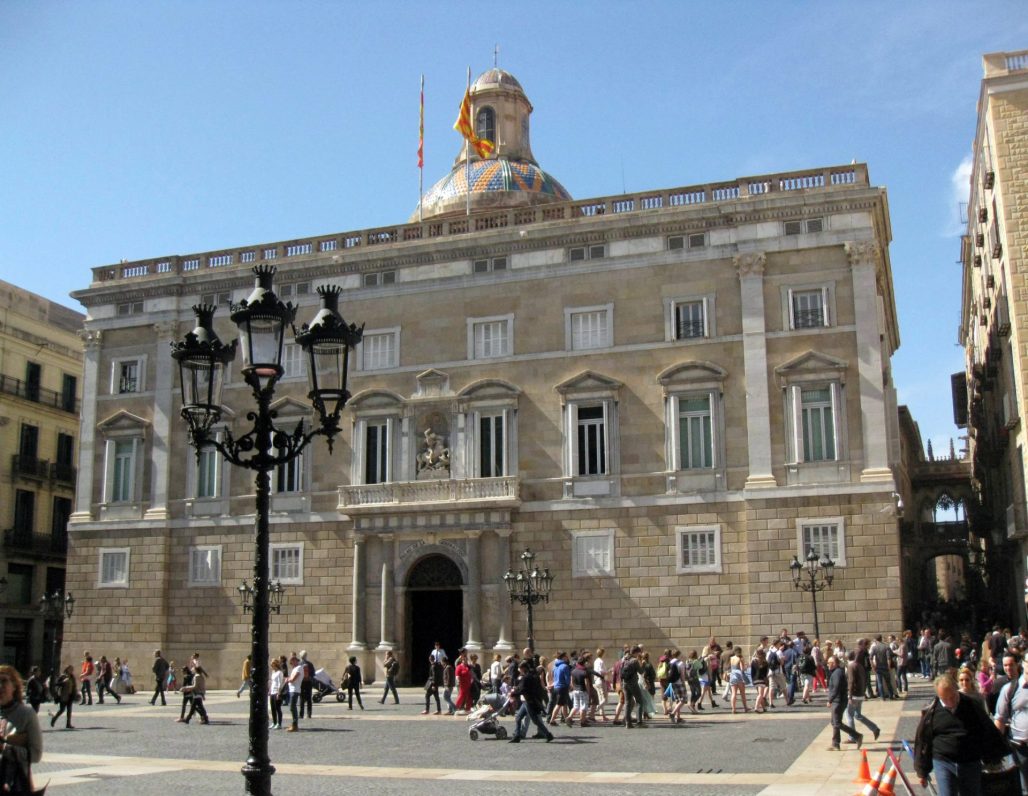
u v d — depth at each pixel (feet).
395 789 71.87
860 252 157.89
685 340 164.66
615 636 160.56
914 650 164.86
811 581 142.82
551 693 117.50
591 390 167.12
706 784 70.69
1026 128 155.53
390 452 176.24
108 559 191.52
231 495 186.60
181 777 80.28
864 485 151.74
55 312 253.44
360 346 182.50
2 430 232.12
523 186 238.48
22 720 43.93
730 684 125.90
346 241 189.78
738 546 157.48
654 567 160.66
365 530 173.27
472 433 172.35
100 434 196.24
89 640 190.19
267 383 58.65
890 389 186.70
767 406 158.20
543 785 72.08
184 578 186.80
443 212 237.66
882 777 51.67
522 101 253.85
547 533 166.20
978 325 232.94
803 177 164.76
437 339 177.99
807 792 66.08
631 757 86.22
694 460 161.99
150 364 195.11
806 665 130.62
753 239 162.91
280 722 115.44
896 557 149.07
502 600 165.68
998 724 55.01
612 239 171.53
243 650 181.37
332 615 175.83
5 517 231.09
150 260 199.93
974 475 264.93
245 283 191.21
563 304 172.04
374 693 161.38
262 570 55.42
